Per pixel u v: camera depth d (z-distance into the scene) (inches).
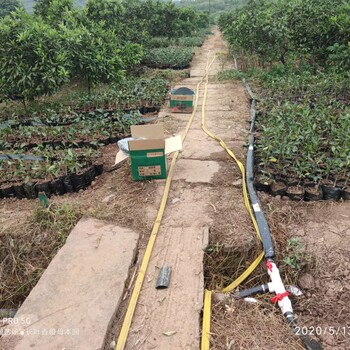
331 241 133.0
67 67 286.4
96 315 97.9
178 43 707.4
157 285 107.4
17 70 258.4
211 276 121.0
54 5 366.6
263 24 358.6
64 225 142.2
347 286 115.9
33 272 132.7
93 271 114.3
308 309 110.4
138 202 153.9
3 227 145.6
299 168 164.9
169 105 299.4
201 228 133.8
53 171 170.2
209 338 92.9
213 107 287.6
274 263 118.3
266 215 145.1
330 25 331.0
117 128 240.4
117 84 338.0
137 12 576.7
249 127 238.4
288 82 300.8
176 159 191.5
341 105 253.4
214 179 169.5
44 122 262.2
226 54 607.2
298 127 199.9
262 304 107.3
